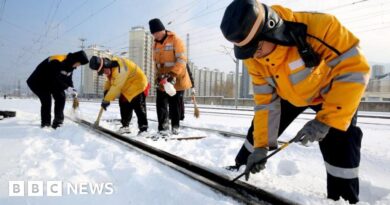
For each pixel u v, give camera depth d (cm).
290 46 172
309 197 204
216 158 333
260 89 218
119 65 480
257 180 246
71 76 591
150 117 925
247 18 150
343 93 163
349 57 164
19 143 374
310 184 249
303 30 168
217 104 3019
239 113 1421
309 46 168
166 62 486
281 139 492
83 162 279
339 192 199
